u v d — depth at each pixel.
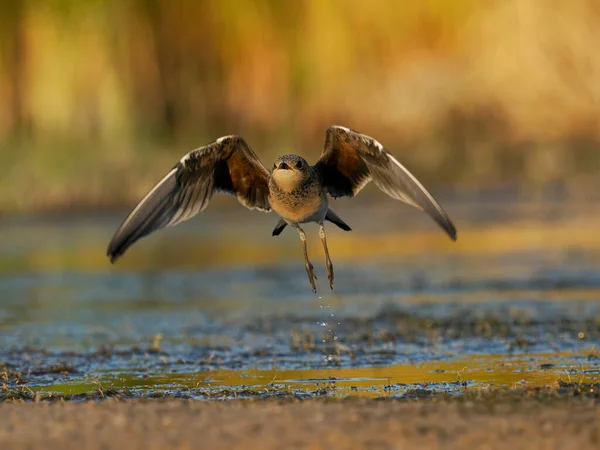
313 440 8.32
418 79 34.38
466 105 34.28
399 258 22.75
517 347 13.52
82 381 12.04
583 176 32.75
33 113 31.16
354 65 34.06
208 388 11.32
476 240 24.89
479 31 34.78
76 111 31.16
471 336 14.30
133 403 10.00
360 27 34.09
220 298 18.38
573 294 17.78
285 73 33.47
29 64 31.19
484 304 17.02
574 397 9.88
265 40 33.38
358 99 33.91
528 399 9.79
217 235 27.42
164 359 13.16
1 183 29.61
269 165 31.69
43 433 8.70
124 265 22.64
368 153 10.22
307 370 12.34
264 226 28.86
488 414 9.12
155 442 8.36
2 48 30.97
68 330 15.62
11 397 10.91
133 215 10.09
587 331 14.48
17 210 28.92
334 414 9.20
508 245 23.91
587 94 34.28
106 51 31.45
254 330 15.30
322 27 33.66
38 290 19.59
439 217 9.89
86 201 29.28
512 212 28.91
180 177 10.27
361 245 24.91
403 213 30.28
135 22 32.09
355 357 13.06
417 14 34.44
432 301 17.48
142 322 16.16
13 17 31.16
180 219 10.41
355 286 19.33
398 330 14.84
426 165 33.47
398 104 34.16
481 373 11.89
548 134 34.03
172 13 32.62
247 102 33.22
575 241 24.05
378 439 8.30
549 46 34.66
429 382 11.43
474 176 33.00
